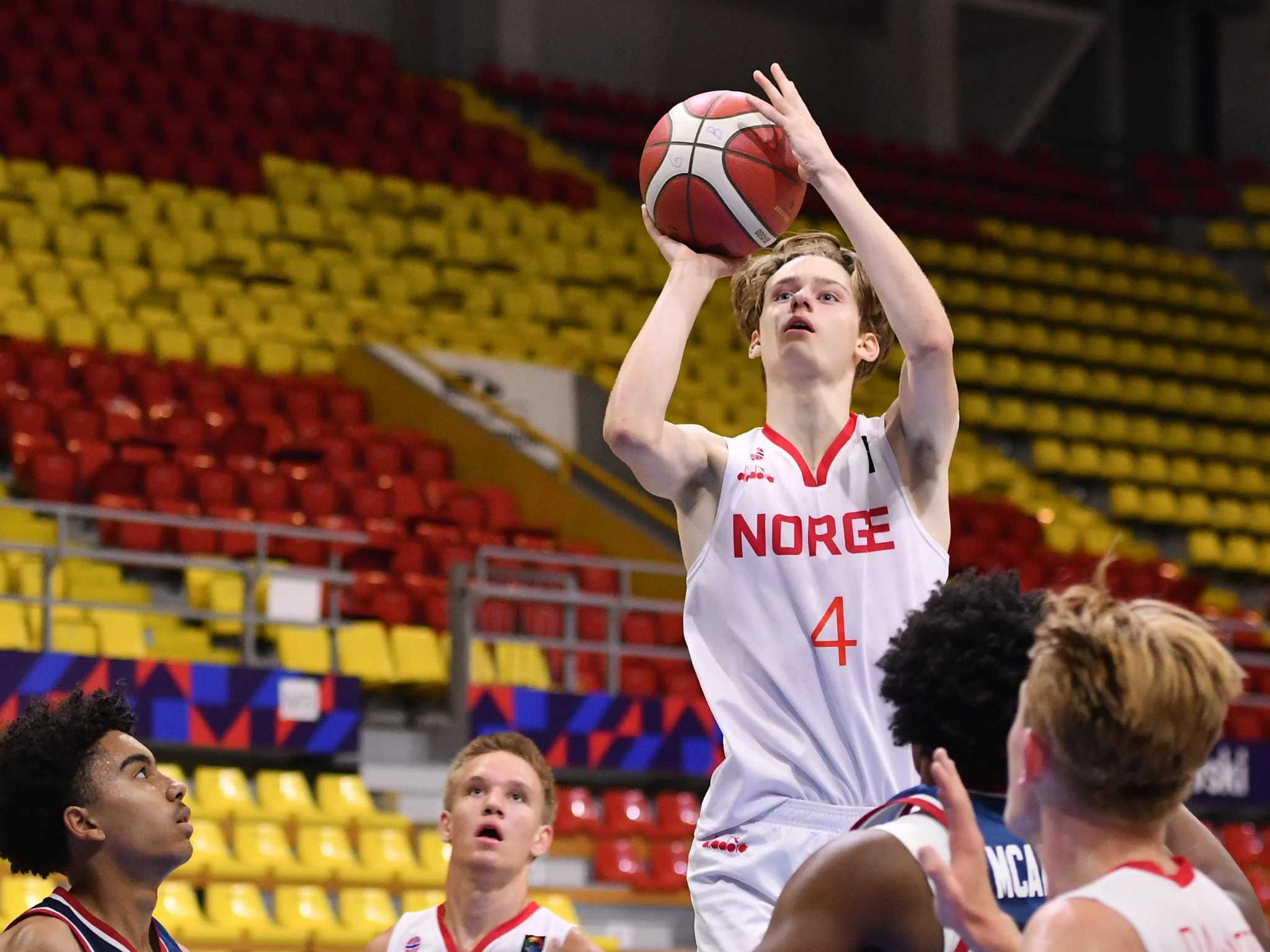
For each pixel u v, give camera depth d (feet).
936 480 13.60
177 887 35.12
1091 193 94.12
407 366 59.36
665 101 89.97
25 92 69.77
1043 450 70.23
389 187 73.00
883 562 13.43
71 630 39.78
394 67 83.66
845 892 9.82
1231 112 97.45
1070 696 8.62
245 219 66.95
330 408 57.31
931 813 10.07
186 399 54.60
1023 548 58.65
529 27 86.02
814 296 14.03
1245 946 8.57
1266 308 90.38
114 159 68.08
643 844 40.81
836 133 87.45
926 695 10.28
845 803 13.10
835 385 13.96
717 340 68.59
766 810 13.14
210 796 37.32
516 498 54.95
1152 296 85.81
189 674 37.32
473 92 84.07
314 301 63.41
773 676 13.32
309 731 38.50
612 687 42.34
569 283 71.87
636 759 41.37
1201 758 8.64
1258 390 81.82
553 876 39.40
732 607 13.51
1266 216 92.63
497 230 74.43
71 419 49.78
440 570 47.52
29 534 45.01
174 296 60.85
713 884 13.23
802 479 13.69
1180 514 69.97
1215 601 65.00
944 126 92.38
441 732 41.19
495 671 43.70
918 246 82.53
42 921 14.16
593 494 55.01
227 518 46.06
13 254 59.47
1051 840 8.87
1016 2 91.56
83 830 14.53
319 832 37.47
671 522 53.26
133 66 73.87
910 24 93.20
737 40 92.38
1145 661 8.53
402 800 40.04
